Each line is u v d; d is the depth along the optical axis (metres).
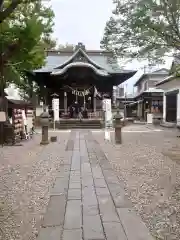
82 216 3.54
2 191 4.67
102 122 19.70
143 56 7.90
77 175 5.72
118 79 25.02
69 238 2.94
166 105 22.05
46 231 3.12
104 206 3.89
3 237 3.04
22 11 6.85
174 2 6.53
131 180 5.29
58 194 4.46
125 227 3.21
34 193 4.55
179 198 4.22
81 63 22.56
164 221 3.42
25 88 22.81
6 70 9.59
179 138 12.28
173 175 5.61
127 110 37.88
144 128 18.94
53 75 22.53
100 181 5.24
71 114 23.56
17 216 3.62
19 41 5.41
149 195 4.38
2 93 11.20
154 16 6.89
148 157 7.61
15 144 10.66
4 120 10.34
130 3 7.20
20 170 6.24
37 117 21.23
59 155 8.19
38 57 9.02
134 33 7.53
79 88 24.70
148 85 33.25
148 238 2.94
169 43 7.23
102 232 3.08
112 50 8.20
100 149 9.28
